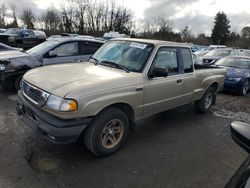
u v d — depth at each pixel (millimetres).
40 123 3156
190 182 3174
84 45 7449
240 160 3846
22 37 17109
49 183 2926
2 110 5172
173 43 4586
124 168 3361
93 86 3205
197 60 10844
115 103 3480
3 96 6156
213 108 6723
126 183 3039
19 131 4211
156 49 4148
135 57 4121
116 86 3441
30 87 3461
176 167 3498
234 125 2035
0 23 58938
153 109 4223
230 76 8625
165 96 4375
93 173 3188
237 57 10180
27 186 2846
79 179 3041
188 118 5688
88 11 46438
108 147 3588
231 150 4172
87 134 3346
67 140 3070
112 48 4562
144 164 3508
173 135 4629
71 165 3332
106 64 4211
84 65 4223
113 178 3117
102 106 3260
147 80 3922
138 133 4602
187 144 4285
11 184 2857
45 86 3223
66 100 2977
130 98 3648
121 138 3752
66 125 3035
